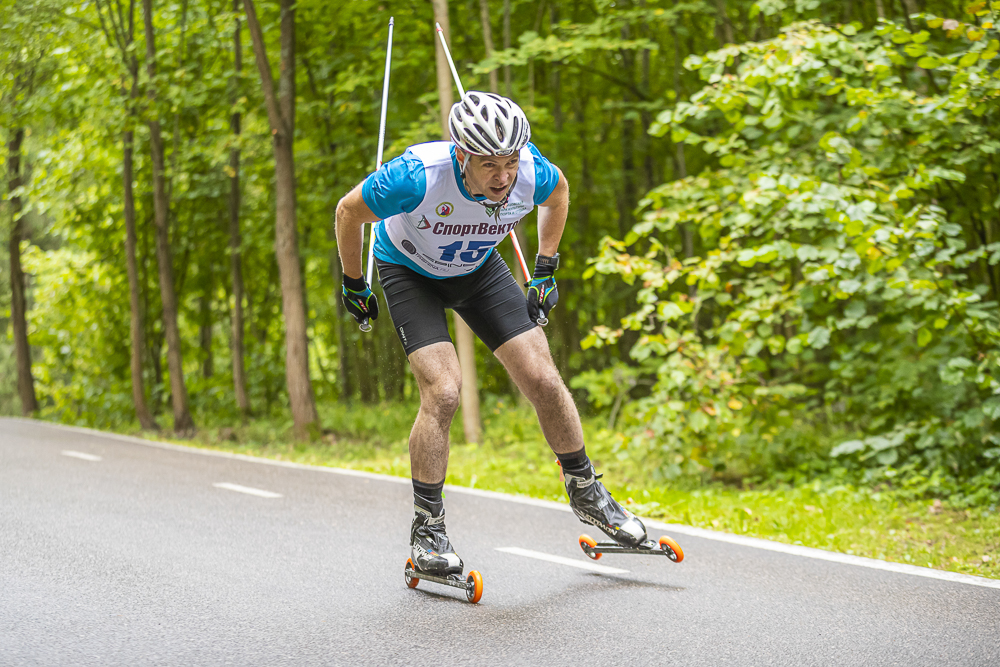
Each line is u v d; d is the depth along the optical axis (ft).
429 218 10.12
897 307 21.88
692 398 22.67
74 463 26.81
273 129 36.45
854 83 22.62
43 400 66.69
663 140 42.19
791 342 21.34
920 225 19.48
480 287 11.35
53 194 50.16
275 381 49.88
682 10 33.50
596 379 28.48
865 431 23.29
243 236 49.52
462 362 33.37
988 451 20.31
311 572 13.12
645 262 23.27
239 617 10.78
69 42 43.96
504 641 9.82
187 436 40.96
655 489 21.98
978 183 22.16
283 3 36.55
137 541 15.31
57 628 10.32
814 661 9.16
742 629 10.26
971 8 20.06
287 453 33.27
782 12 29.63
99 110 44.93
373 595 11.81
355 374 59.77
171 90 39.91
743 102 22.52
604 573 13.17
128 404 49.60
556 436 11.57
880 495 20.49
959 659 9.21
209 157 41.86
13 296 60.23
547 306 11.34
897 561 14.76
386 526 16.98
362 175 44.21
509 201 10.22
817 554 14.57
